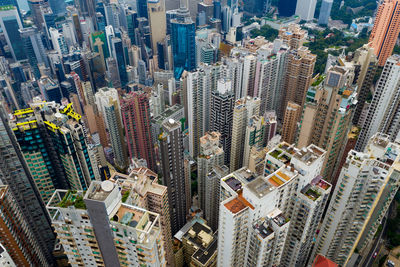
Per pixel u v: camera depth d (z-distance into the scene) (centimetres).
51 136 18875
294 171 13862
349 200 15800
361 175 14875
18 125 17950
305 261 18562
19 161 18588
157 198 15962
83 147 19388
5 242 14075
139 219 9906
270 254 13475
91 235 10506
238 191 13575
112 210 9944
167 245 18700
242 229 13038
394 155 14812
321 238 18400
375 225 18400
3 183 17925
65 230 10594
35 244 16900
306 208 14388
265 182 12731
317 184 14512
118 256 10775
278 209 13325
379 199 16362
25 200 19650
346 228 17100
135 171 16200
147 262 10375
